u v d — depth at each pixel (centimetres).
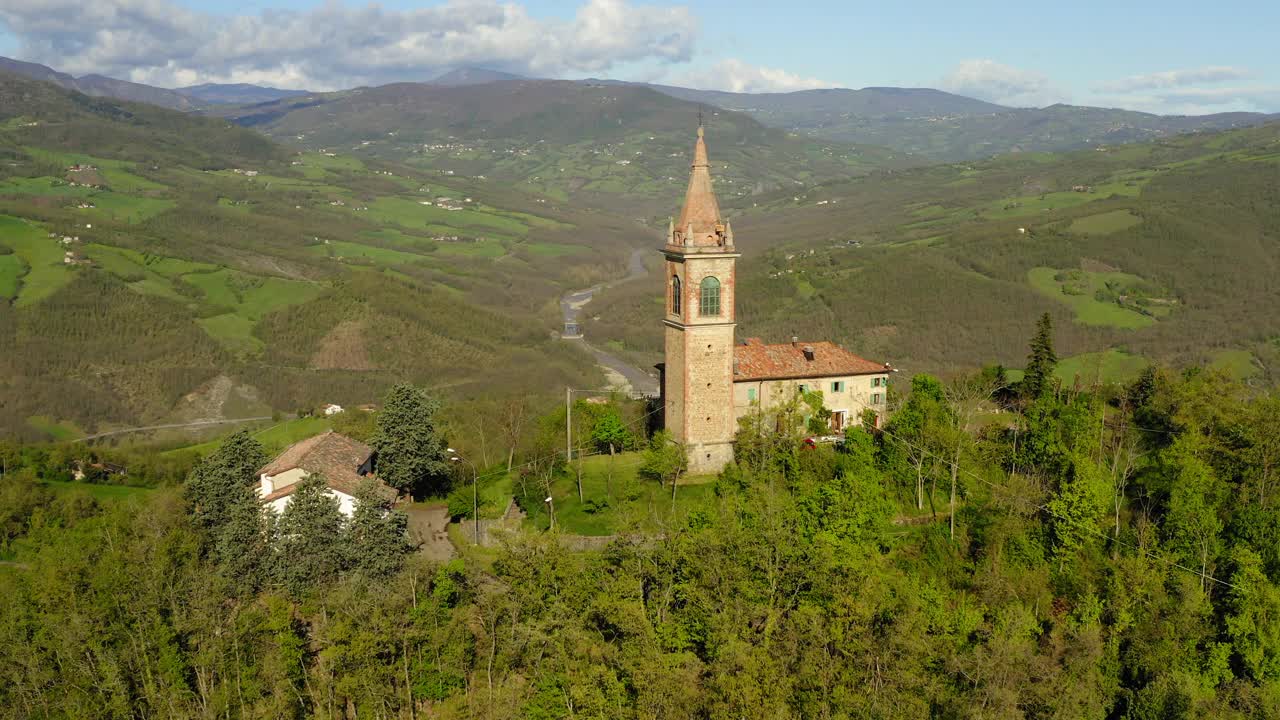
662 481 7881
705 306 7906
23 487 9431
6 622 5503
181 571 6275
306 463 7731
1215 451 7169
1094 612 5609
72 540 6950
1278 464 6800
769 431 7938
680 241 7975
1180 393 8181
